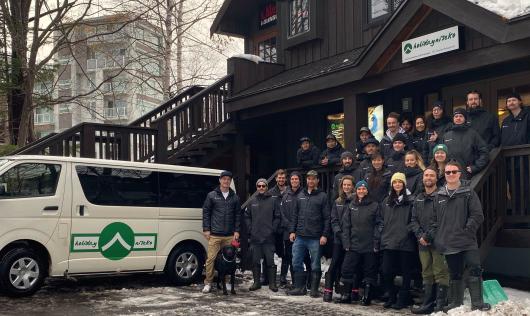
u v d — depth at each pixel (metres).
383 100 11.53
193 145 12.30
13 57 13.27
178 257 8.40
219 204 8.03
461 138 7.01
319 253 7.62
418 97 10.82
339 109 12.78
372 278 6.91
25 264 7.12
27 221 7.09
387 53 9.38
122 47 20.34
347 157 8.01
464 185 5.98
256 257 8.09
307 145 9.62
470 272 5.88
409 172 6.96
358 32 12.36
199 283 8.65
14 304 6.69
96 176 7.77
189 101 12.30
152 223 8.16
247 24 16.42
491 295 6.20
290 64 14.31
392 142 7.85
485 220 7.06
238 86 13.40
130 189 8.05
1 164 7.17
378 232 6.82
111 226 7.76
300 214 7.70
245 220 8.26
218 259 7.62
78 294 7.50
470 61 8.20
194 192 8.75
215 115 12.92
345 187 7.29
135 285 8.41
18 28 13.06
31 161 7.30
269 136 14.85
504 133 7.60
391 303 6.68
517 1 7.57
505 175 7.22
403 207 6.57
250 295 7.62
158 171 8.41
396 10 8.84
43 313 6.20
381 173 7.34
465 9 7.88
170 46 18.73
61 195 7.40
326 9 13.34
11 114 13.70
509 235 7.12
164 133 11.63
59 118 37.34
